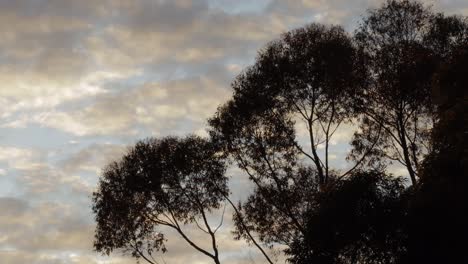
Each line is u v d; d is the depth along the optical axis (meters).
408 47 46.62
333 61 48.03
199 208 50.34
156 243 50.00
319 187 46.72
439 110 34.00
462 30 46.06
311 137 48.84
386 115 47.62
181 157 50.03
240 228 48.06
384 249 35.03
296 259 36.44
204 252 49.25
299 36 49.66
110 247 50.00
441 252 33.56
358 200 35.72
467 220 32.69
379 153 47.75
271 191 47.81
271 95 49.22
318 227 36.12
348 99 48.50
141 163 50.50
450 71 33.75
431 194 32.75
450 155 32.12
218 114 50.34
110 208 50.34
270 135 49.09
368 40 47.94
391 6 47.56
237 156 49.66
